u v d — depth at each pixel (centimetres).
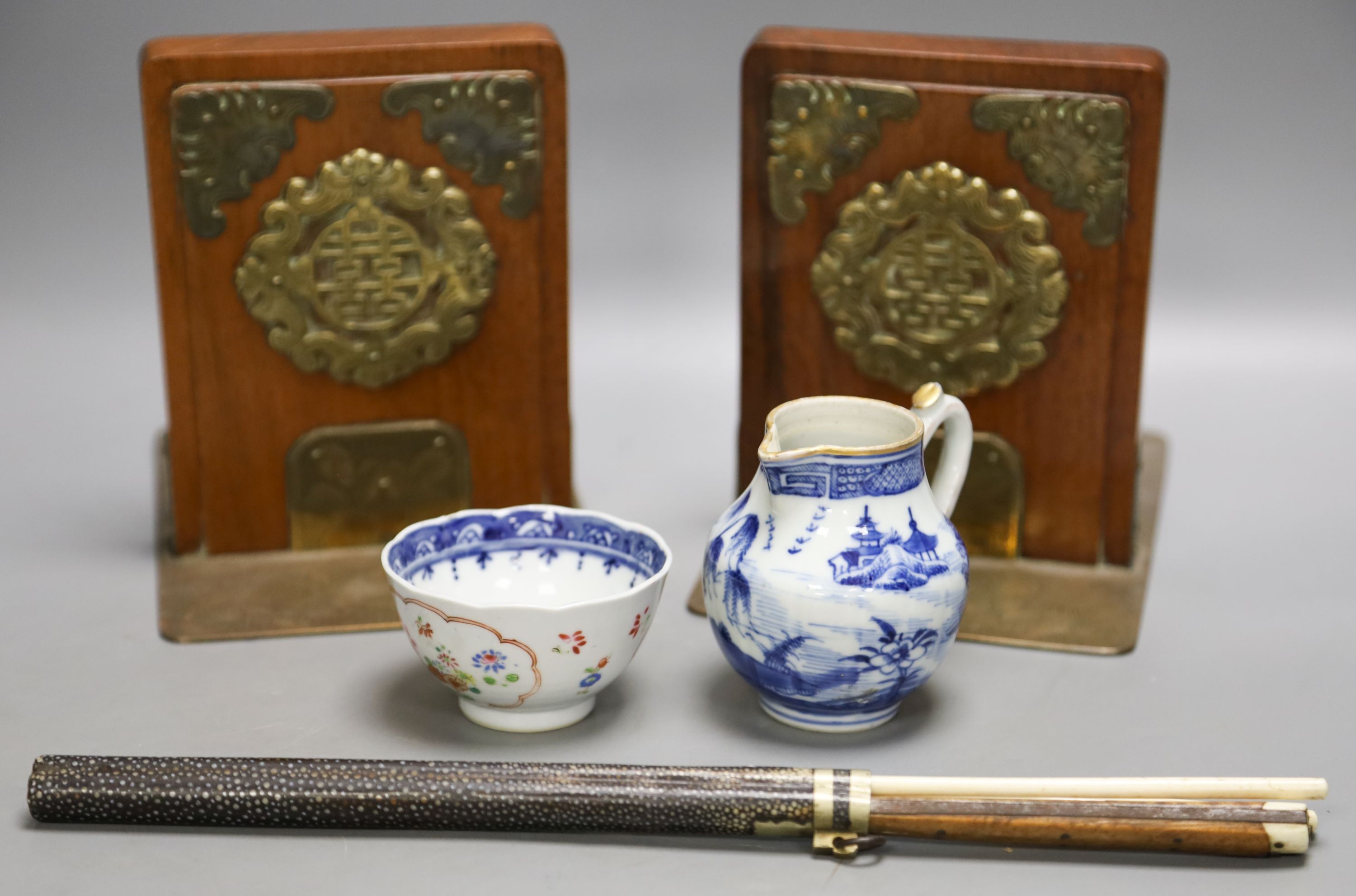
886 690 83
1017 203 94
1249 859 79
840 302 97
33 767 80
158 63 92
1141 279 94
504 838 80
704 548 100
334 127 94
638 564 87
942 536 83
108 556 98
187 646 90
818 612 81
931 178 95
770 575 82
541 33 96
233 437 97
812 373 98
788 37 95
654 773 80
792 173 96
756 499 84
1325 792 79
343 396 97
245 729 85
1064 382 96
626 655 84
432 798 79
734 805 79
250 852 79
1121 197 93
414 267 96
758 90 95
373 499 99
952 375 97
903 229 95
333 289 96
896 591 82
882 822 79
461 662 82
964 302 96
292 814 79
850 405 85
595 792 79
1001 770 83
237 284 95
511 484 100
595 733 85
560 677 83
